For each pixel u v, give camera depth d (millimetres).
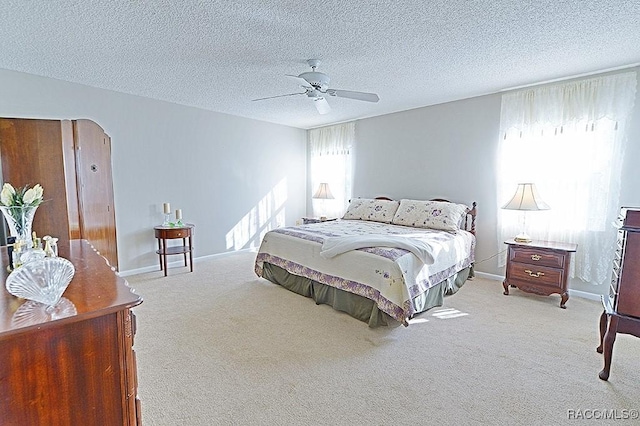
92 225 3516
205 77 3314
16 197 1466
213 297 3328
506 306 3100
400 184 4801
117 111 3857
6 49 2625
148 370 2039
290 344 2381
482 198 4004
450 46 2559
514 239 3475
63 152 3244
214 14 2078
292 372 2033
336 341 2430
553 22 2170
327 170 5848
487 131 3914
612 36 2383
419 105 4418
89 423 1010
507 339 2457
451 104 4199
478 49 2615
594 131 3170
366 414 1673
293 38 2424
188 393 1826
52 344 937
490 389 1870
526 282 3273
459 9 2012
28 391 911
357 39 2432
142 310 2982
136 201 4105
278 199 5848
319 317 2859
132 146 4016
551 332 2568
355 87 3619
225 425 1593
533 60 2852
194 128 4605
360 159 5320
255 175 5453
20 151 3057
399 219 4199
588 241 3256
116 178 3902
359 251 2848
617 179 3078
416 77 3299
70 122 3305
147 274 4121
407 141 4680
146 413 1661
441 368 2082
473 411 1691
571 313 2934
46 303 1012
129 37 2406
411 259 2740
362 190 5320
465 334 2539
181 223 4297
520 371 2043
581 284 3350
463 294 3428
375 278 2676
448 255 3303
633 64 2945
